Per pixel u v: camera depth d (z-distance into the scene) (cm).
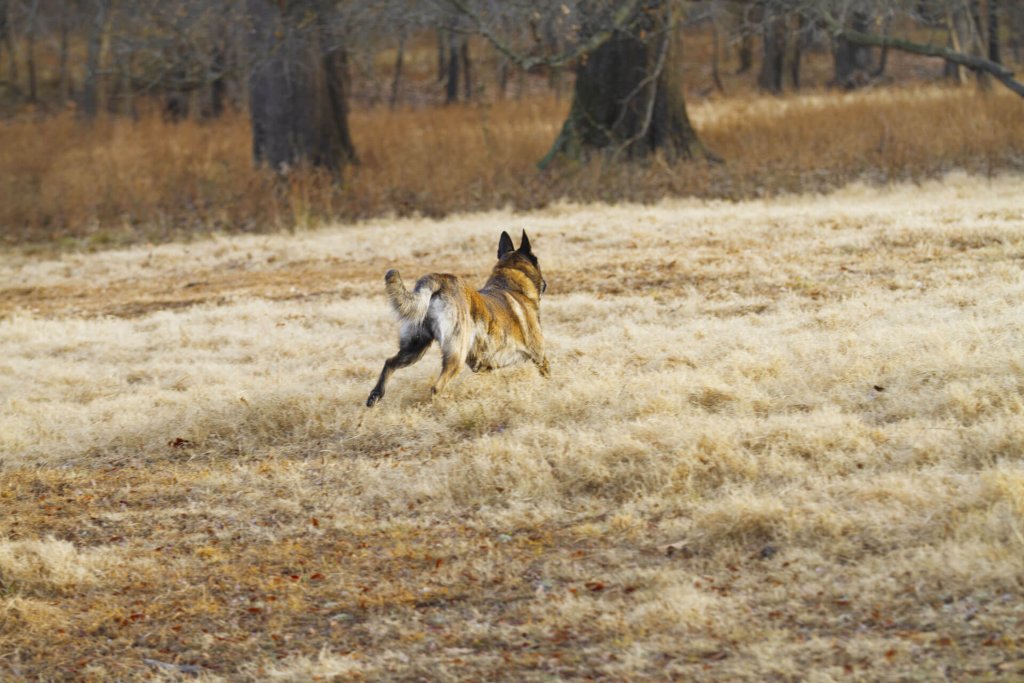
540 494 1927
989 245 3491
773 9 5362
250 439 2391
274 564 1800
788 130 6431
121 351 3300
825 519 1625
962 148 5741
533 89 12888
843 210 4491
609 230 4547
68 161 6694
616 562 1652
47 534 2002
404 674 1396
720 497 1809
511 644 1447
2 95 12875
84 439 2473
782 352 2531
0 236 5769
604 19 5119
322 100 6391
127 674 1501
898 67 12688
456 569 1692
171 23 5384
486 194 5809
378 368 2762
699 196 5612
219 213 5834
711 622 1416
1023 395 2042
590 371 2556
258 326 3478
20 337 3569
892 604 1394
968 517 1548
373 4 5206
